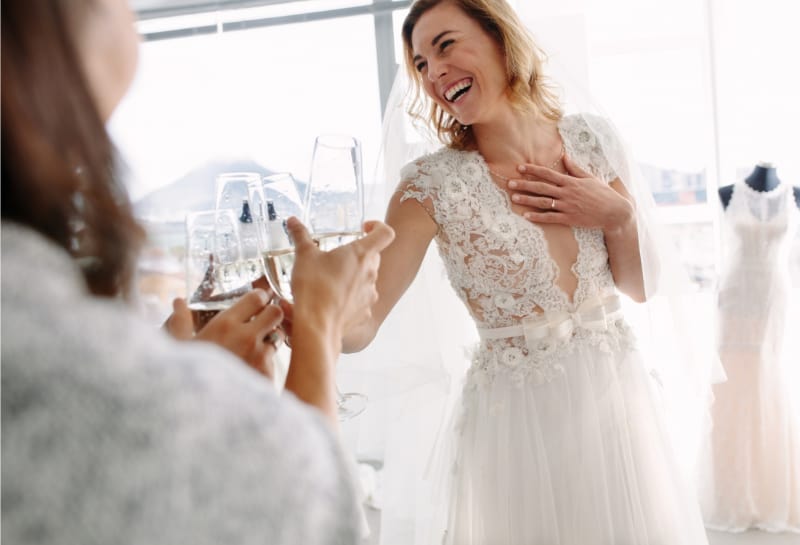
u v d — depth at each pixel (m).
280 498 0.40
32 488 0.36
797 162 3.87
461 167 1.66
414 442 1.79
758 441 3.20
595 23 4.39
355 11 4.43
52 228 0.45
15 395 0.37
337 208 0.85
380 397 1.76
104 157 0.46
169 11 4.53
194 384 0.40
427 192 1.62
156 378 0.39
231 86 4.52
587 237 1.64
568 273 1.63
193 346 0.44
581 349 1.60
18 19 0.41
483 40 1.64
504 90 1.67
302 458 0.42
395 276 1.55
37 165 0.43
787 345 3.64
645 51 4.38
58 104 0.43
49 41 0.42
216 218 0.87
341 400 1.11
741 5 3.87
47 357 0.37
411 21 1.71
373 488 2.33
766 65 3.87
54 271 0.41
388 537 1.80
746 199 3.21
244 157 4.54
